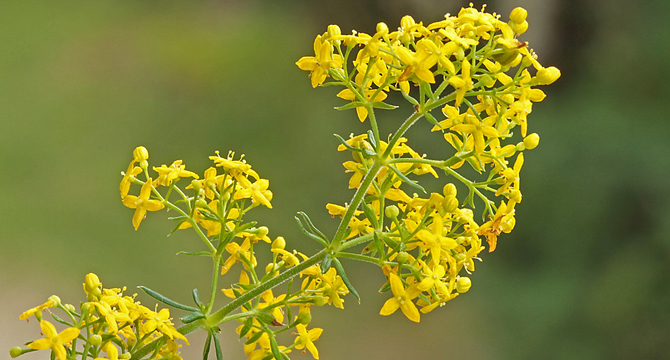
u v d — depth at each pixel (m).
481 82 2.17
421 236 2.16
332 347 8.56
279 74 12.24
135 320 2.26
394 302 2.18
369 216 2.23
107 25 12.76
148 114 11.23
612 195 9.62
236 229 2.37
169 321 2.28
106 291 2.27
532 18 11.43
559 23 11.34
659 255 9.23
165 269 8.72
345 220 2.25
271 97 11.73
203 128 11.23
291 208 10.01
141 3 13.16
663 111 10.20
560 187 9.72
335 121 11.26
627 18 11.09
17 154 10.10
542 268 9.47
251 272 2.46
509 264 9.59
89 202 9.56
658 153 9.73
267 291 2.50
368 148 2.38
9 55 11.84
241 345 7.87
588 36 11.28
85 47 12.34
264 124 11.36
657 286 9.09
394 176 2.31
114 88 11.60
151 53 12.36
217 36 12.72
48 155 10.18
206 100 11.61
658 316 8.95
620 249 9.44
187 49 12.50
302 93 11.78
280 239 2.52
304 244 9.62
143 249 8.91
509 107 2.23
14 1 12.72
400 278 2.25
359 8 13.17
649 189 9.55
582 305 9.14
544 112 10.69
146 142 10.82
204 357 2.29
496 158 2.27
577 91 10.96
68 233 9.00
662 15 10.88
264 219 9.61
